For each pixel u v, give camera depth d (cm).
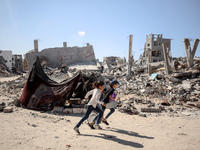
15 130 430
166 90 1309
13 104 789
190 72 1625
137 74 2222
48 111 714
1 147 320
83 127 519
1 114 596
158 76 1738
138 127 540
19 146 333
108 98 507
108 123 579
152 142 404
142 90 1341
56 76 1266
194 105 958
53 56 2333
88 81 947
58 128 492
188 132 497
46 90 751
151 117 695
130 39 2000
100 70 2369
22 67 5891
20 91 1241
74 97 954
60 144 361
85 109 728
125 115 719
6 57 4978
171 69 1816
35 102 728
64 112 722
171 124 591
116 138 420
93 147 356
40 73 779
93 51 2586
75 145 361
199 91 1270
